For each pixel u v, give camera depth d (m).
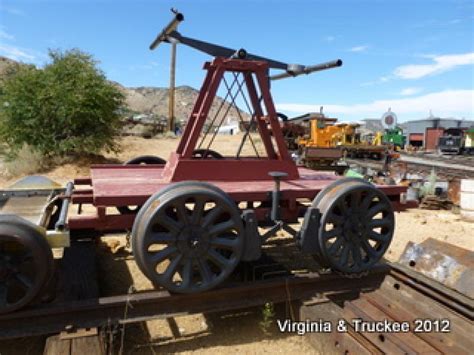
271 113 4.23
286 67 4.47
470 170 17.56
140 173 4.68
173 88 29.83
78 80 12.45
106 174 4.55
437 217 7.91
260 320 3.73
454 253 3.75
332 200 3.64
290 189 3.74
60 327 2.99
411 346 2.91
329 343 3.19
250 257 3.43
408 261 3.99
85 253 4.17
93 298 3.38
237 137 29.50
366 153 23.81
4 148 13.29
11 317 2.88
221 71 4.00
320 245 3.66
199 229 3.21
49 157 12.33
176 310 3.31
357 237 3.85
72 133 12.68
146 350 3.22
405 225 7.18
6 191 4.47
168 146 19.70
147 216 3.07
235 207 3.31
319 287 3.88
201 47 4.08
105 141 13.16
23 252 2.94
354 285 4.02
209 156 5.28
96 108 12.43
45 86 12.39
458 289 3.49
